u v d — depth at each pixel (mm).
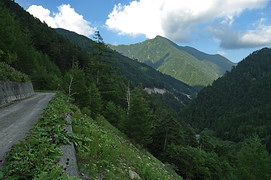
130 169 9531
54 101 19656
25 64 64188
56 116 10570
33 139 6402
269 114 189875
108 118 38906
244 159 31188
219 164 49625
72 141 7703
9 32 55719
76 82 29156
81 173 6258
